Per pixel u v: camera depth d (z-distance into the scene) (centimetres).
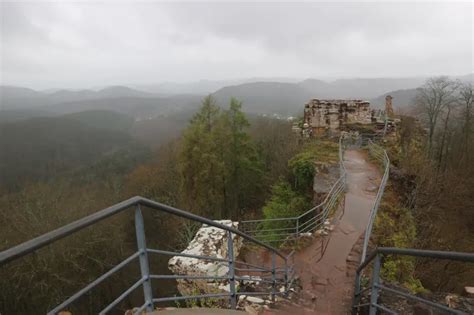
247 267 830
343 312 588
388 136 2142
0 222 1598
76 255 1446
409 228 1086
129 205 221
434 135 2884
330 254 827
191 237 1917
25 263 1311
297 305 597
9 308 1343
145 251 255
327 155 1784
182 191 2261
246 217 2434
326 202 1131
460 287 1174
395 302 522
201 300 668
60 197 1877
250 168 2455
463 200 2006
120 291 1686
